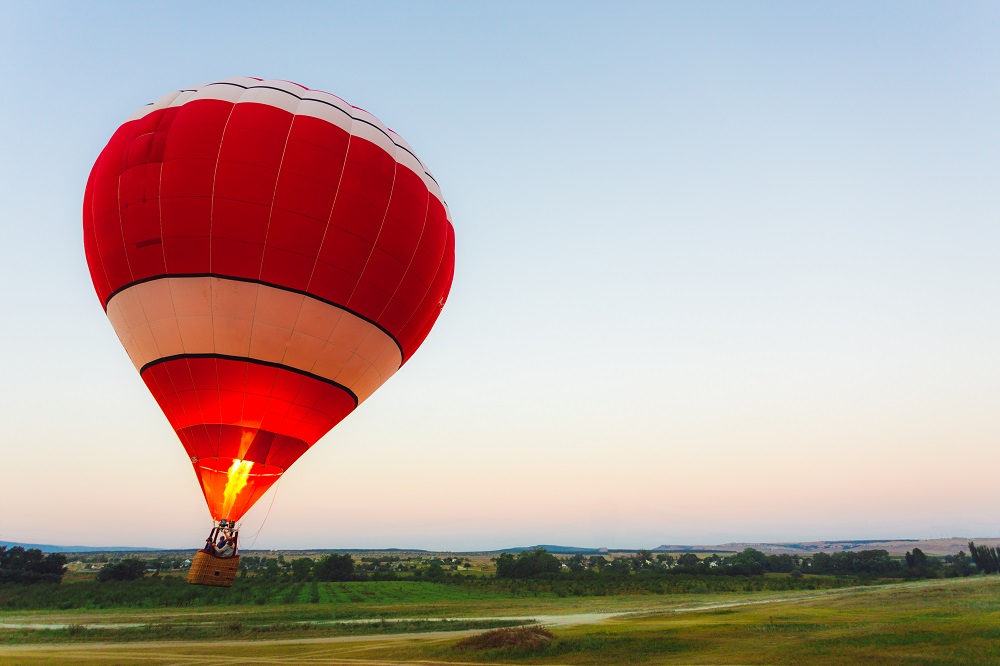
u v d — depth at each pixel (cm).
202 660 1877
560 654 1633
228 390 1541
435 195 1862
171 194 1498
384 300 1700
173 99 1653
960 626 1530
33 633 2705
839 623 1848
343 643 2266
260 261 1514
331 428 1766
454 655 1745
